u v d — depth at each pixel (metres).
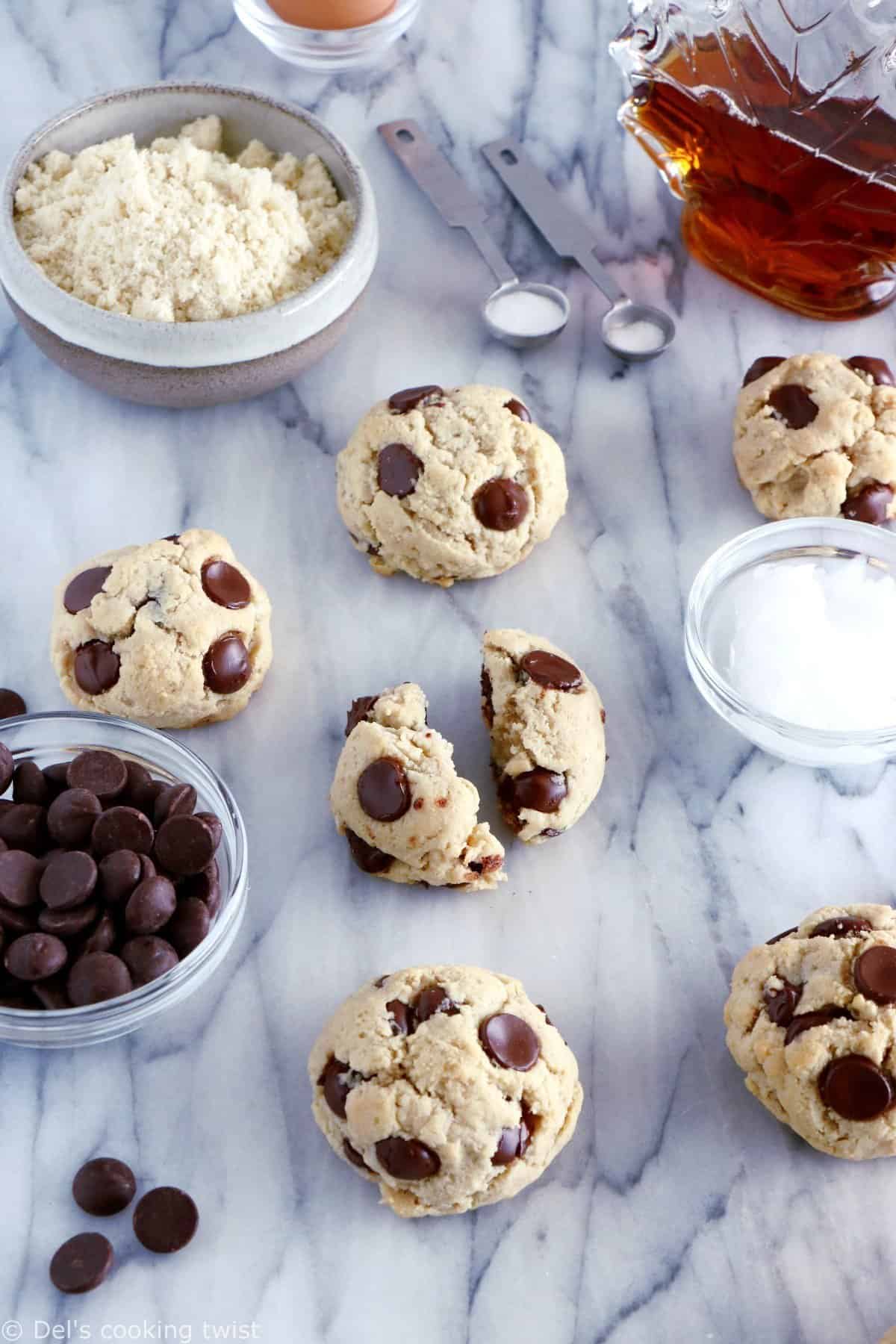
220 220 0.68
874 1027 0.59
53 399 0.70
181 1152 0.59
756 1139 0.60
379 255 0.74
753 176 0.70
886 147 0.68
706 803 0.65
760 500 0.69
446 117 0.77
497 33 0.79
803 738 0.63
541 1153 0.58
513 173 0.75
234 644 0.64
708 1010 0.62
